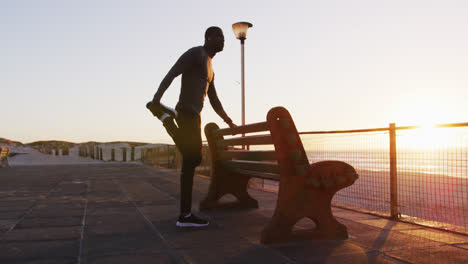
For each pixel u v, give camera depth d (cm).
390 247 278
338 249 272
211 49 381
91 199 562
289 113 296
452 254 258
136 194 629
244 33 911
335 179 298
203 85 364
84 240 298
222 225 363
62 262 237
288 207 294
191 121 354
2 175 1093
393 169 400
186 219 354
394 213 396
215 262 238
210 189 462
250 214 430
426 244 287
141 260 242
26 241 294
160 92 330
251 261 240
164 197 589
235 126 418
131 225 362
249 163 376
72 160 2673
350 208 460
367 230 340
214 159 465
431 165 382
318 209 302
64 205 498
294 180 296
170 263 236
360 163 455
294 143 295
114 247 275
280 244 287
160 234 321
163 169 1483
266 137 321
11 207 478
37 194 622
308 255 255
